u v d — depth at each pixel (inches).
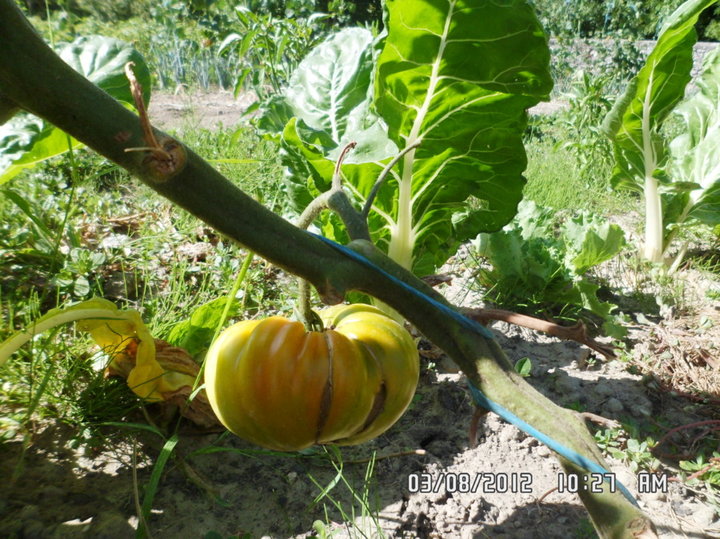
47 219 28.0
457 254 32.8
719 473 18.8
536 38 17.2
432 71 18.5
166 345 18.1
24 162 17.6
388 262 8.7
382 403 10.8
